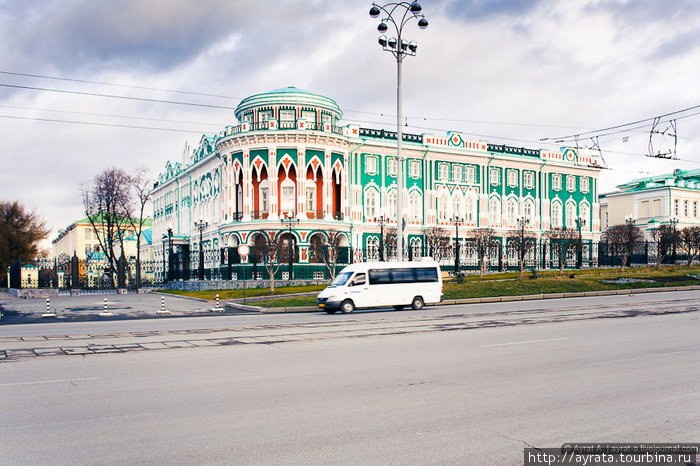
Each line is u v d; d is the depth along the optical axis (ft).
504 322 59.21
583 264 208.23
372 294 82.79
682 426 22.90
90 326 66.64
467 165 190.08
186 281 166.91
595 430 22.36
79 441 21.18
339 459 19.24
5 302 124.88
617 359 37.11
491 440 21.16
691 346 42.29
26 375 33.50
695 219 250.78
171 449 20.27
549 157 205.57
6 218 260.01
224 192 166.91
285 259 151.64
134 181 209.97
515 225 197.26
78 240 350.84
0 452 20.06
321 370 34.17
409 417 24.02
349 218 168.55
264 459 19.26
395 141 176.35
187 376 32.78
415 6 92.07
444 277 122.31
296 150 156.35
